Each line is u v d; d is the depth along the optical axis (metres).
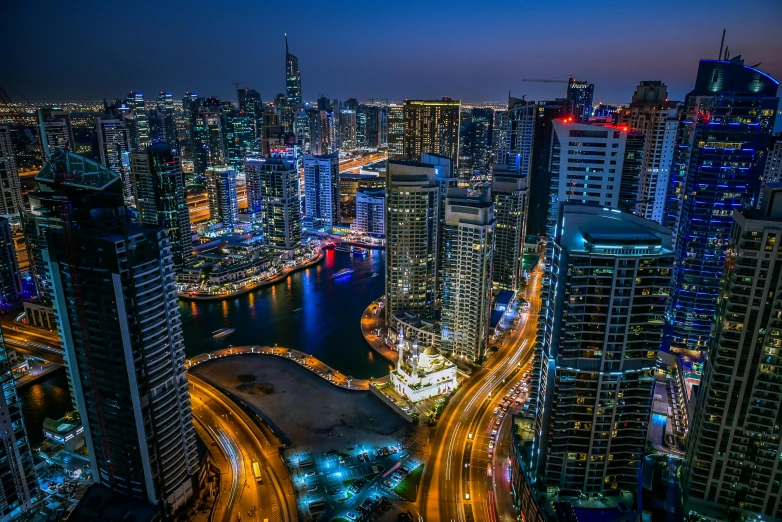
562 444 177.62
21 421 168.88
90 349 168.62
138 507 179.25
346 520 188.12
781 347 154.88
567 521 156.88
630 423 173.50
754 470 166.62
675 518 181.38
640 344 165.38
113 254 155.75
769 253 150.38
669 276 159.12
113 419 174.62
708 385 168.50
